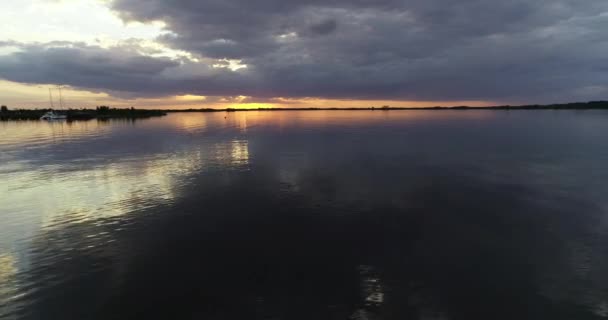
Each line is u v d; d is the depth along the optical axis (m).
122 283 10.60
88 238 14.05
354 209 17.17
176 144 46.03
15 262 12.10
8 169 28.81
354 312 8.98
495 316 8.83
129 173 26.55
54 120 131.25
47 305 9.58
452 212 16.75
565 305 9.29
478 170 26.80
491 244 13.10
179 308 9.30
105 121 125.50
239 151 38.12
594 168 27.36
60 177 25.48
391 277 10.71
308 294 9.81
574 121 94.06
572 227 14.79
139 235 14.25
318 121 113.44
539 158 32.25
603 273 10.92
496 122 95.69
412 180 23.41
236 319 8.78
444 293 9.83
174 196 19.84
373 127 77.81
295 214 16.45
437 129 69.75
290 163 30.08
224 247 12.95
